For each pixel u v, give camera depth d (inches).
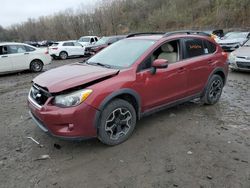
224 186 119.2
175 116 202.2
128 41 196.5
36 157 147.0
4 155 149.9
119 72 156.6
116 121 155.3
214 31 950.4
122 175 128.8
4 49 455.2
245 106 226.8
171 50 189.0
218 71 223.5
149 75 167.8
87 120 141.3
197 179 124.4
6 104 256.1
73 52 796.6
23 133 178.7
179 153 147.7
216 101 232.1
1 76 458.9
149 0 2260.1
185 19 1777.8
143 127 182.5
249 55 360.8
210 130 177.2
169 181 123.4
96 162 140.5
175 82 185.9
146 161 140.3
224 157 142.9
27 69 487.8
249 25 1357.0
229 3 1540.4
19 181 126.3
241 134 171.0
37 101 151.2
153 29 1924.2
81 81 143.3
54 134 141.6
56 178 127.9
